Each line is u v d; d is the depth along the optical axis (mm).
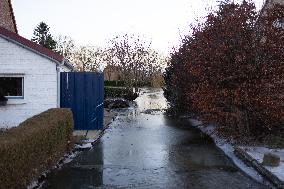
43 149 9586
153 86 62875
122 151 13016
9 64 15836
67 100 17297
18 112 15930
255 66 13875
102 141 14938
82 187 8977
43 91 16016
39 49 15820
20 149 7828
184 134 16766
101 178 9719
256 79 13914
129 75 45969
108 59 56406
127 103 30703
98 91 17406
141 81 54531
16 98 15992
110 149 13359
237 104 14188
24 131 8656
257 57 14047
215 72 14508
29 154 8453
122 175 10016
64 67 18828
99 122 17438
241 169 10664
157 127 19047
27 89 15945
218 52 14234
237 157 12117
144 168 10727
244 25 14180
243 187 9039
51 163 10461
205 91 14727
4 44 15789
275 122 14469
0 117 15852
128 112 26953
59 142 11227
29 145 8445
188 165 11102
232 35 14070
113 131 17641
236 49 14117
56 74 16062
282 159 11156
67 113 12500
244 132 14312
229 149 13312
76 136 15094
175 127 19062
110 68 56656
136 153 12703
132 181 9477
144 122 21125
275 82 13898
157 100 39344
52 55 15898
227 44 14211
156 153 12719
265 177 9828
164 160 11711
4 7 22812
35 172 9008
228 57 14234
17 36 15906
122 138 15680
